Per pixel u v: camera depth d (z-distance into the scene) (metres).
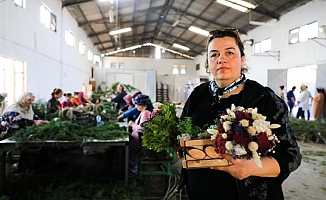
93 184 3.09
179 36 17.42
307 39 8.51
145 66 21.61
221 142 0.75
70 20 10.34
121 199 2.70
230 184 0.97
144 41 20.12
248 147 0.72
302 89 8.02
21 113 3.31
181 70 21.95
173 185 3.18
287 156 0.86
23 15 5.73
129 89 9.82
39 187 2.96
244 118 0.77
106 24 13.04
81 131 2.98
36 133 2.77
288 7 9.16
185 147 0.86
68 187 2.96
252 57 12.02
